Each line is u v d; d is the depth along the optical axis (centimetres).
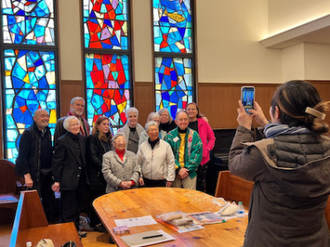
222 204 244
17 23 503
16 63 500
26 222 261
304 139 115
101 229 387
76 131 369
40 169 383
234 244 167
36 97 509
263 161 117
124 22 570
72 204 370
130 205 246
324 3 528
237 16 633
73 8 525
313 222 115
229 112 626
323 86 634
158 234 179
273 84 659
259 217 121
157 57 588
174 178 364
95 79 548
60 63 515
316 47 626
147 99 569
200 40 605
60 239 246
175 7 604
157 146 368
